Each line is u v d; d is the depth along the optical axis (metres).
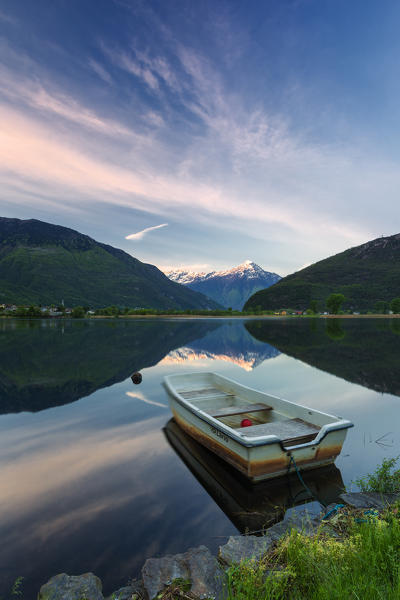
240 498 5.20
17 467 6.24
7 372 15.30
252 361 18.77
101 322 75.81
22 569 3.64
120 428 8.38
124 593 3.18
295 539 3.45
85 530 4.34
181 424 8.17
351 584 2.73
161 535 4.26
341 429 6.04
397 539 3.16
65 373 15.08
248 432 6.25
